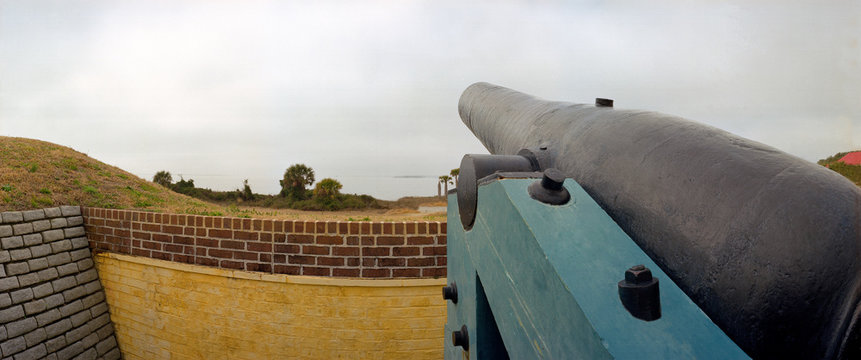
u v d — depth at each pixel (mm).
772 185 849
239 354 5020
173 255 5438
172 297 5480
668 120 1263
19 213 5820
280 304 4797
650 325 792
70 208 6469
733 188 906
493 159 1516
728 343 776
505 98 2561
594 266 919
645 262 940
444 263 4582
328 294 4648
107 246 6266
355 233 4582
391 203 19797
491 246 1323
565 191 1157
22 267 5719
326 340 4668
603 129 1378
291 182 19688
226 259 5039
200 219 5223
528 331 1063
